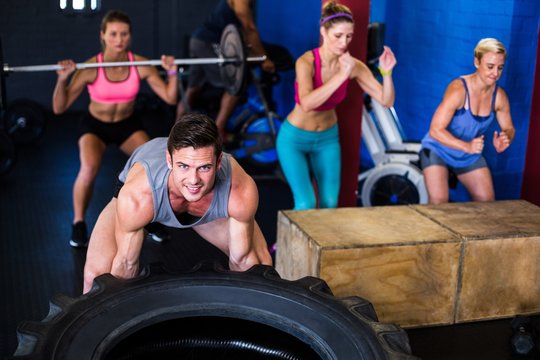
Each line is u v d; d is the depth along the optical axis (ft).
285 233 11.36
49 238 14.21
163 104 24.84
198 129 6.48
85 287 8.55
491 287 11.06
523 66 13.38
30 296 11.78
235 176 7.45
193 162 6.53
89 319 6.79
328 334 6.88
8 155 17.52
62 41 24.36
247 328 7.35
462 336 10.82
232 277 7.61
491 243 10.80
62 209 15.83
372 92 12.74
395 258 10.43
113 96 13.70
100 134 13.97
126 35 13.58
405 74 15.79
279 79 19.10
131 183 7.29
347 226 11.00
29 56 24.21
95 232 8.65
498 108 12.70
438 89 14.73
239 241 7.86
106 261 8.45
